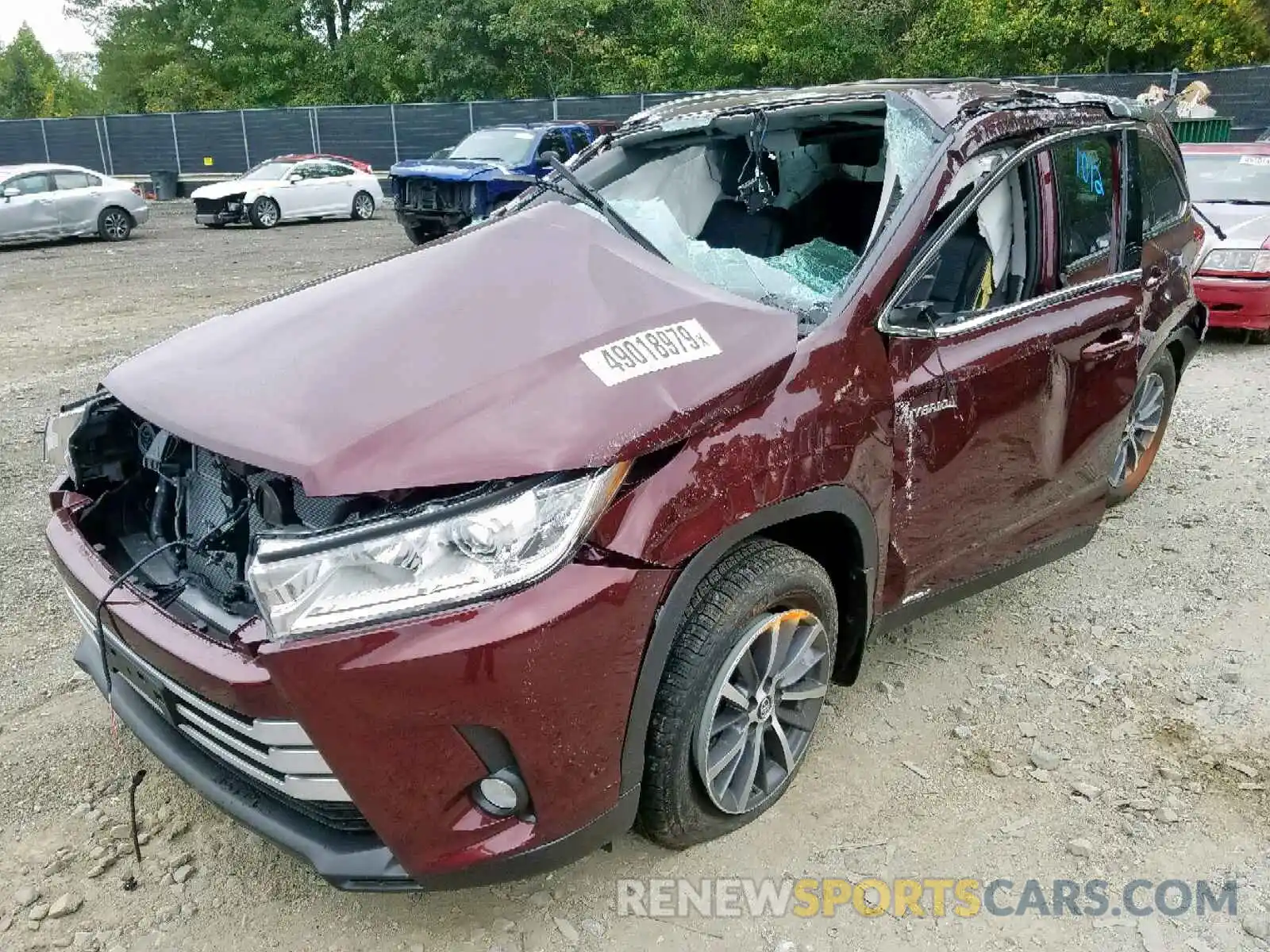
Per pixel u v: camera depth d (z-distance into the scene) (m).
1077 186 3.56
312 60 38.06
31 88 53.06
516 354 2.35
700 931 2.45
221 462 2.39
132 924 2.49
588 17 31.25
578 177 3.73
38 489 5.38
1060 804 2.87
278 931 2.47
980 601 4.06
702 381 2.35
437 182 14.06
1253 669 3.55
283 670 1.96
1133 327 3.74
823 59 27.97
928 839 2.74
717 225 3.95
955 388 2.95
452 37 32.19
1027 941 2.42
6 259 15.48
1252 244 7.89
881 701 3.37
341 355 2.46
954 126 3.08
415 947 2.42
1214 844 2.71
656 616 2.24
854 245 3.91
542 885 2.59
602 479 2.14
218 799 2.31
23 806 2.91
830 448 2.56
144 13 40.31
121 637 2.37
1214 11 26.20
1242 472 5.46
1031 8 27.34
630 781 2.32
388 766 2.04
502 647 2.01
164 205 26.12
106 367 8.19
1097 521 3.89
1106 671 3.54
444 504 2.04
